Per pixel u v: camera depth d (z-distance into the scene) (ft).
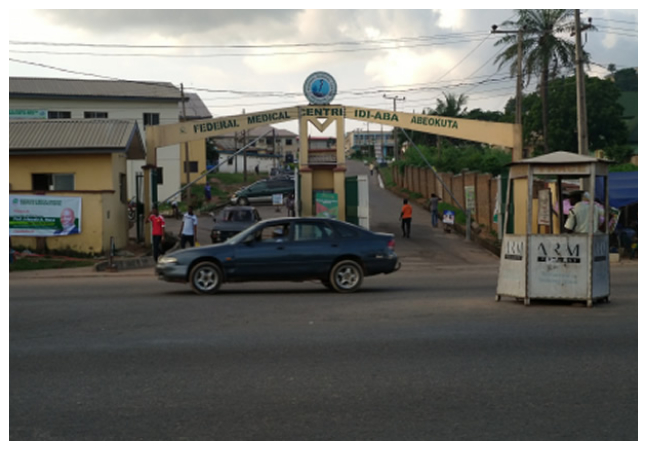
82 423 19.49
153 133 95.86
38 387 22.90
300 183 107.55
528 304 38.37
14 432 18.84
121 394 22.04
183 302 41.19
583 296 37.58
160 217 76.59
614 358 25.79
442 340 28.94
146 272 67.72
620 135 171.53
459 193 128.98
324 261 45.34
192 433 18.65
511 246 39.65
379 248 46.11
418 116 103.24
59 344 29.27
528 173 38.78
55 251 76.79
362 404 20.74
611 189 78.64
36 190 77.66
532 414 19.75
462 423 19.10
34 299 43.70
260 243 45.37
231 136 321.52
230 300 41.83
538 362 25.29
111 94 175.01
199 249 45.47
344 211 108.68
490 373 23.89
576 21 82.38
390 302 40.16
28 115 169.68
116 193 85.35
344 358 26.14
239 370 24.66
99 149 80.74
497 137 99.55
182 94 166.40
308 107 105.40
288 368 24.82
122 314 36.86
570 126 171.42
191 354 27.12
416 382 22.90
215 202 167.43
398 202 163.84
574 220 39.96
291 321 33.91
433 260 81.15
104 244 78.13
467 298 41.81
